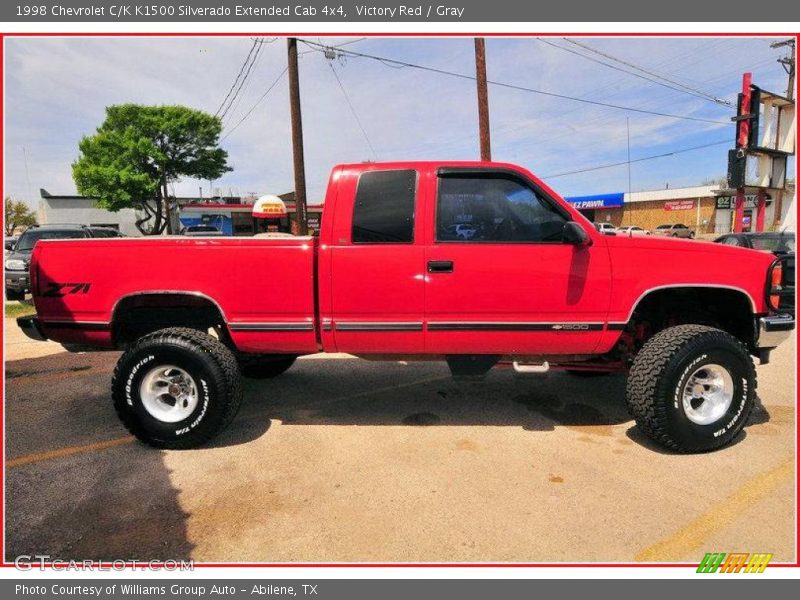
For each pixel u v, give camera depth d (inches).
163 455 135.2
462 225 134.6
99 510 109.2
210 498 113.7
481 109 511.8
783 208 858.8
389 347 139.9
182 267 136.3
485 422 156.6
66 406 173.6
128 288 136.7
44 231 472.1
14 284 417.4
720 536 98.0
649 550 94.6
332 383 199.5
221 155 1401.3
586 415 161.8
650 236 141.2
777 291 135.3
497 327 134.9
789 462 126.9
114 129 1311.5
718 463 126.7
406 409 168.9
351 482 120.0
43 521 105.2
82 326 139.1
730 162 759.1
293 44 531.5
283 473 124.9
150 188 1269.7
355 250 134.2
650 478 119.7
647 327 155.6
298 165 552.7
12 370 221.3
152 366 134.9
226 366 136.3
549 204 134.1
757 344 139.0
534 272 132.3
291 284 135.6
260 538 99.7
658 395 127.3
